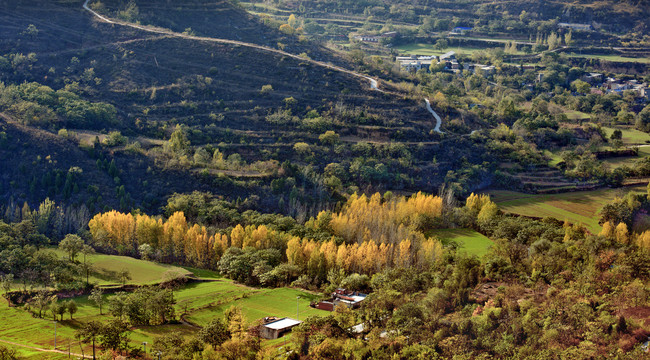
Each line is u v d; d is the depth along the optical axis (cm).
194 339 19400
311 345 19488
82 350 19375
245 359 18712
